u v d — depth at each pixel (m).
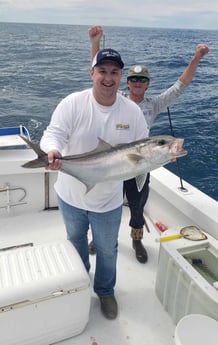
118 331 1.96
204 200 2.58
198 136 7.92
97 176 1.72
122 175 1.71
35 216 3.20
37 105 11.98
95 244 2.02
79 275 1.72
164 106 2.74
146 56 20.48
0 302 1.54
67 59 23.12
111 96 1.68
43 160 1.58
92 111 1.72
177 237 2.16
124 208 3.42
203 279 1.80
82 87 15.00
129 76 2.56
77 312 1.77
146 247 2.81
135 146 1.67
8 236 2.86
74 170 1.68
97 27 2.60
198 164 6.39
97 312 2.10
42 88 14.66
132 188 2.53
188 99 11.55
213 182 5.75
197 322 1.64
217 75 15.95
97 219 1.90
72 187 1.88
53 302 1.67
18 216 3.18
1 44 30.06
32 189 3.18
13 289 1.59
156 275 2.26
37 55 24.50
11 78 16.52
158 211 3.11
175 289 1.99
